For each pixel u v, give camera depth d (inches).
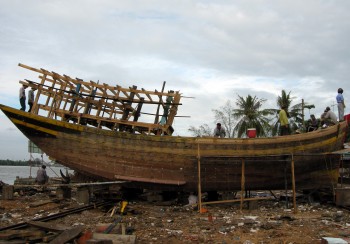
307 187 661.9
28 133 657.6
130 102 648.4
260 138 626.2
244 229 415.2
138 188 661.9
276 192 943.0
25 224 383.2
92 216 497.7
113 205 583.5
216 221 471.8
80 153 648.4
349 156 796.0
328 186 661.9
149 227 424.5
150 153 629.9
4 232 340.2
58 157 661.3
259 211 576.7
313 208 602.9
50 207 580.1
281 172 641.6
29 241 328.2
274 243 349.7
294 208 556.7
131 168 635.5
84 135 644.1
